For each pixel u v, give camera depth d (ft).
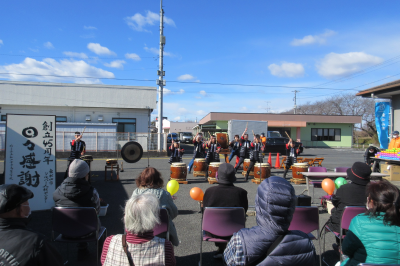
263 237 5.68
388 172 32.35
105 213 18.51
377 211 6.74
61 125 59.36
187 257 12.85
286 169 33.09
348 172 11.93
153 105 74.18
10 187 5.93
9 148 18.85
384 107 44.04
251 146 32.32
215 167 29.68
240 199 11.91
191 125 198.18
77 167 11.62
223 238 11.33
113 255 6.11
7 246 5.36
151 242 6.08
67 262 12.17
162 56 63.05
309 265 5.74
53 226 10.87
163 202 10.70
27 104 67.67
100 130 61.46
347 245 7.09
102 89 71.92
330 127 117.80
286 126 113.09
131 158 31.12
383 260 6.47
